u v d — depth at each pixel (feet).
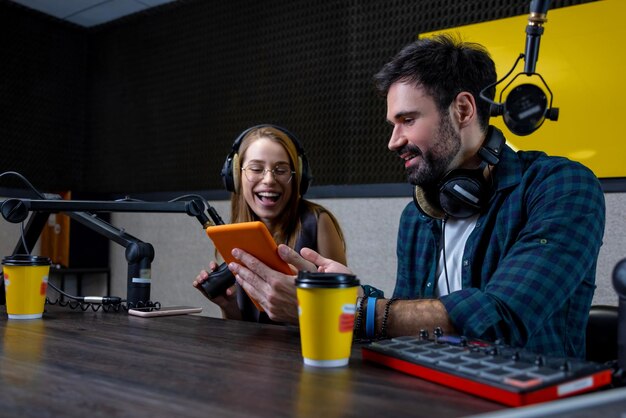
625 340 2.08
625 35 6.27
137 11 10.96
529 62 2.77
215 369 2.35
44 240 10.21
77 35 11.58
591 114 6.46
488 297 2.94
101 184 11.48
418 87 3.70
